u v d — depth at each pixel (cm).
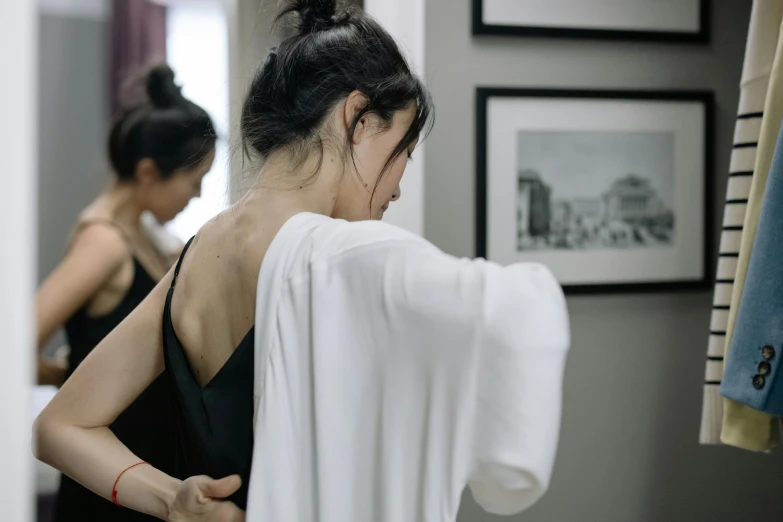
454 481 62
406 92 85
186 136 172
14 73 40
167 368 85
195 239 87
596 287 177
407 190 166
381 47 85
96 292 167
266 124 83
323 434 66
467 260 66
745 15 182
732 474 186
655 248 180
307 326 69
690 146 180
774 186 103
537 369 59
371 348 66
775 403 103
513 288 61
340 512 68
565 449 180
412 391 64
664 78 180
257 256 76
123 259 167
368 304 66
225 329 79
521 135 173
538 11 172
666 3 177
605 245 177
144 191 172
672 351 183
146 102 174
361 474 67
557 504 180
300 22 87
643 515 183
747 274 107
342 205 84
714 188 182
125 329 90
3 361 40
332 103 81
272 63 86
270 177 81
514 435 59
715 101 182
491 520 176
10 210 40
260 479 70
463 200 172
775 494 188
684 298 183
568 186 175
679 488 184
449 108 170
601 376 181
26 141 40
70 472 88
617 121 176
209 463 80
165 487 84
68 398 89
